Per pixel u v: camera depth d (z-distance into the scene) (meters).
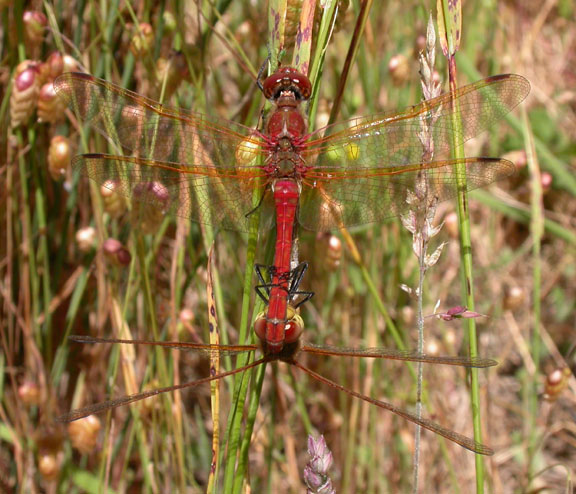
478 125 0.16
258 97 0.19
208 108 0.20
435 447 0.23
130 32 0.19
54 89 0.17
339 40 0.23
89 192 0.21
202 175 0.17
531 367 0.25
